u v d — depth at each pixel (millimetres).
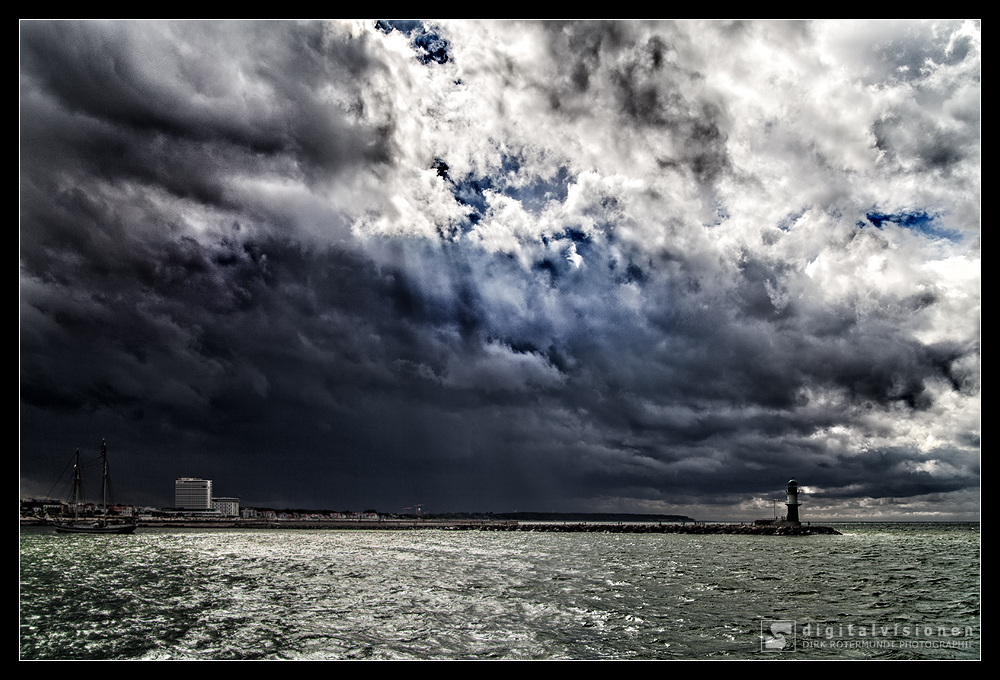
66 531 153000
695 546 117875
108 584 56688
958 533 199125
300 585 55750
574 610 43188
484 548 108938
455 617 40781
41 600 47906
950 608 44812
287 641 34719
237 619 40344
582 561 81250
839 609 44250
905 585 56594
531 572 67062
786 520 171125
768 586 55875
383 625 38469
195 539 133125
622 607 44438
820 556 91562
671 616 41281
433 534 177375
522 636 35781
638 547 114500
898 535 179125
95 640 35312
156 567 71750
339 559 82812
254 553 93000
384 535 165375
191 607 44531
